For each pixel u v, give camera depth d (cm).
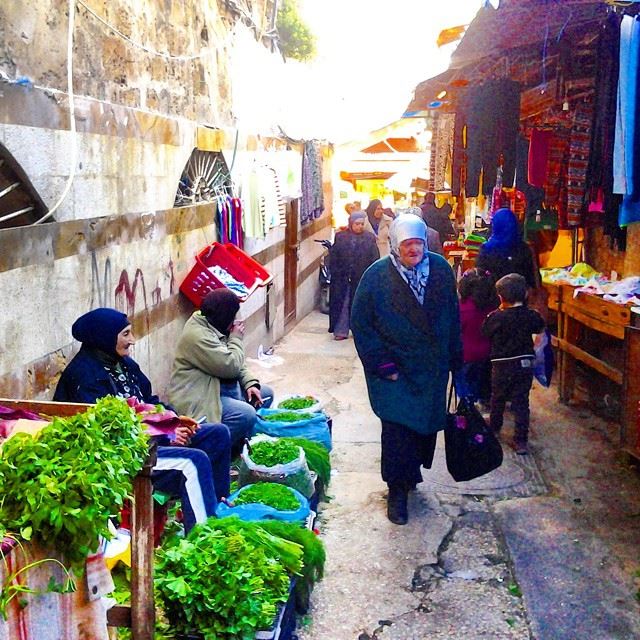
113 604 282
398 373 483
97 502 207
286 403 578
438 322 479
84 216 424
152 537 259
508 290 593
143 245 520
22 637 200
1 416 279
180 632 306
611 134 539
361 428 680
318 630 370
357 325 485
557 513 494
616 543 452
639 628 369
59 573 213
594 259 863
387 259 486
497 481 548
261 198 775
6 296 344
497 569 427
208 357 508
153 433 356
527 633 367
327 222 1591
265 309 964
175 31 585
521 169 850
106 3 453
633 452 544
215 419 505
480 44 714
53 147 382
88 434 219
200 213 650
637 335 534
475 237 1058
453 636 364
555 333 898
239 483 473
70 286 409
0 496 204
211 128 676
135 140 498
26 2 355
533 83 866
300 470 457
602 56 542
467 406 494
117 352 404
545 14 600
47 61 378
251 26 858
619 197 585
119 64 473
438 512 500
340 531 474
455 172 1030
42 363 379
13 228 349
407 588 408
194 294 613
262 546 347
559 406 723
